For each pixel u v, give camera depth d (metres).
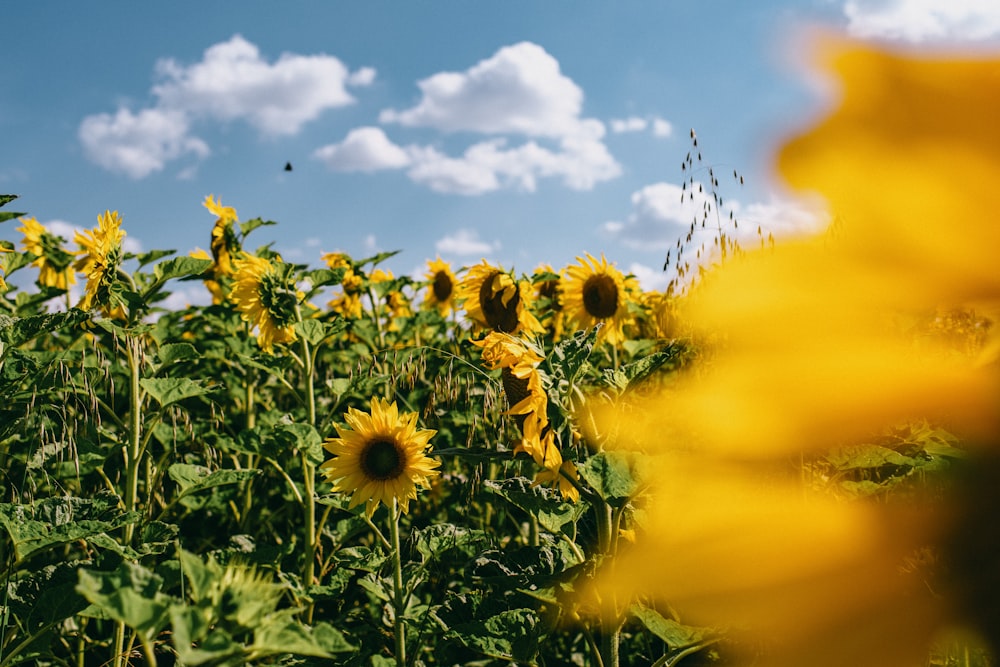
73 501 2.47
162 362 3.47
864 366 0.43
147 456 3.52
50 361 2.79
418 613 2.77
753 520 0.48
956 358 0.44
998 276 0.42
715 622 0.49
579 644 3.46
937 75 0.43
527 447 2.37
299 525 4.57
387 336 6.11
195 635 1.23
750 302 0.44
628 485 2.10
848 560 0.47
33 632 2.20
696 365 0.47
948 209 0.42
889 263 0.43
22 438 2.68
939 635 0.46
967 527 0.47
